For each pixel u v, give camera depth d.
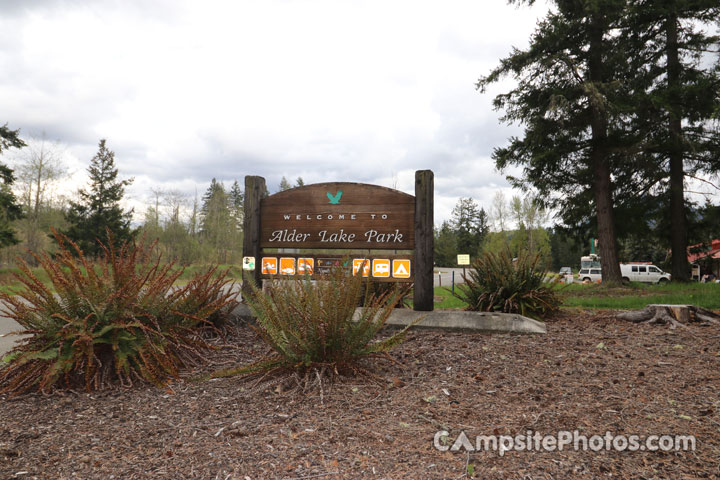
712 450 2.48
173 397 3.51
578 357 4.43
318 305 3.83
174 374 3.89
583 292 14.03
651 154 17.23
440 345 5.02
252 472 2.30
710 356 4.36
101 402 3.42
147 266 4.46
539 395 3.41
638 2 16.78
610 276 16.14
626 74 17.77
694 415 2.97
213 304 4.96
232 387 3.73
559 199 18.38
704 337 5.19
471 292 7.44
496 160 17.11
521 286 6.94
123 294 3.96
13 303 3.85
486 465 2.35
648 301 9.72
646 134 16.75
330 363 3.78
